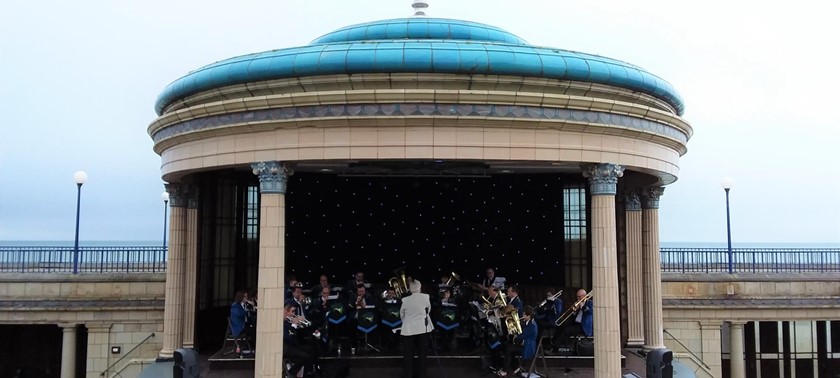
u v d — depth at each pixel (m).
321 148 11.42
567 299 17.39
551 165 14.20
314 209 18.41
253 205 17.78
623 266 17.23
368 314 13.76
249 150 11.95
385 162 14.22
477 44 11.89
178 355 11.44
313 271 18.23
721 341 22.89
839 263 23.44
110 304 20.62
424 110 11.15
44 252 23.34
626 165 12.45
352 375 12.95
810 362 23.89
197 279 16.27
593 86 12.27
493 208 18.47
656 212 17.06
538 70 11.63
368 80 11.43
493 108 11.28
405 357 12.29
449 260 18.45
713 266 23.45
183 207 16.16
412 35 14.48
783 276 22.20
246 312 14.38
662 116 12.94
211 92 12.77
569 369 13.46
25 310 20.38
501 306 13.12
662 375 11.80
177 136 13.09
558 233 17.75
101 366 20.58
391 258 18.45
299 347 12.47
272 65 11.79
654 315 16.81
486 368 13.26
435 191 18.64
